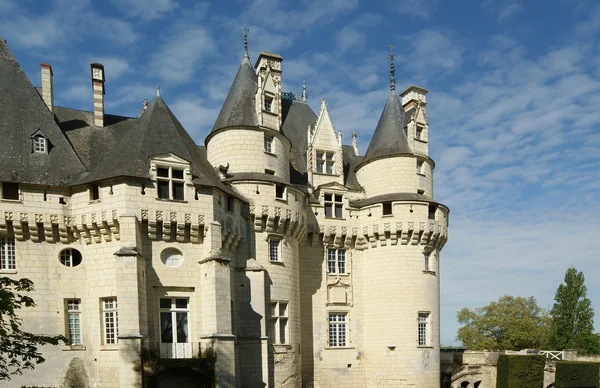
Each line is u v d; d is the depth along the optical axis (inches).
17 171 1165.1
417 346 1581.0
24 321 1111.0
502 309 3321.9
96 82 1460.4
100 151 1368.1
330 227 1642.5
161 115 1298.0
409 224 1615.4
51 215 1163.9
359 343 1636.3
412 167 1695.4
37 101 1310.3
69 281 1158.3
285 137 1546.5
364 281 1675.7
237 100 1505.9
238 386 1275.8
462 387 1834.4
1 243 1140.5
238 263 1354.6
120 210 1118.4
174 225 1171.3
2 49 1341.0
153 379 1058.7
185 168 1195.3
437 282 1688.0
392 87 1834.4
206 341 1139.3
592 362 1839.3
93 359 1123.9
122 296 1055.0
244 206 1382.9
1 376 740.7
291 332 1425.9
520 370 1717.5
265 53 1815.9
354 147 1925.4
